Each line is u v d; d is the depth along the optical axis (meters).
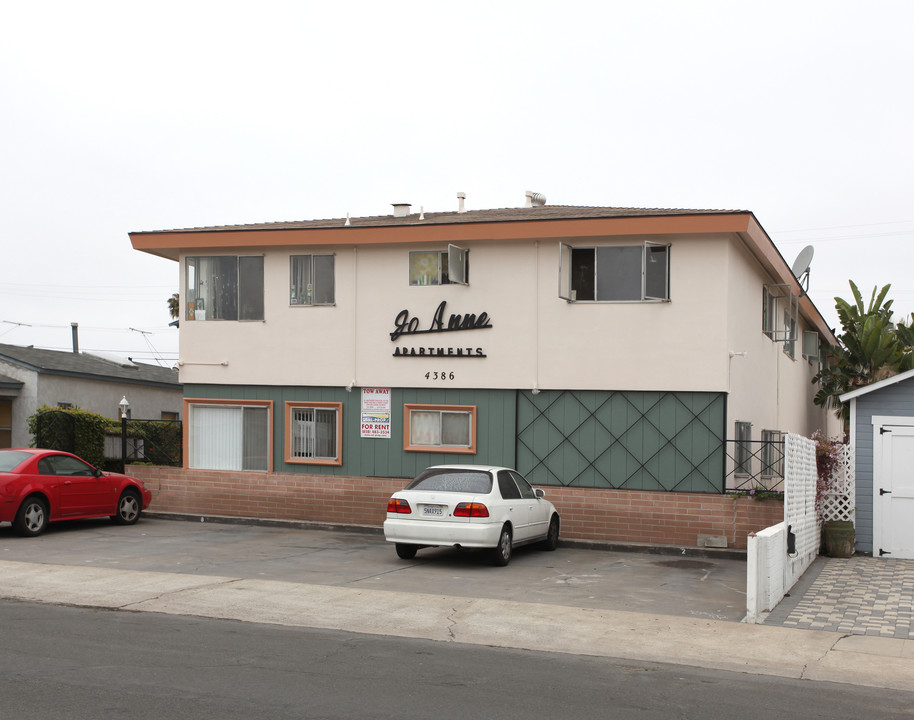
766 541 11.09
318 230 19.30
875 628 10.14
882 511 15.74
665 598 12.08
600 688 7.62
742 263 18.25
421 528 14.25
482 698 7.16
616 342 17.59
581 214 19.61
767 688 7.82
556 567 14.61
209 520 20.03
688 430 17.06
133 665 7.88
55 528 18.20
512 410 18.27
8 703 6.66
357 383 19.36
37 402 26.14
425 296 18.95
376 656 8.53
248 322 20.19
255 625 9.89
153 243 20.47
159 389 32.44
